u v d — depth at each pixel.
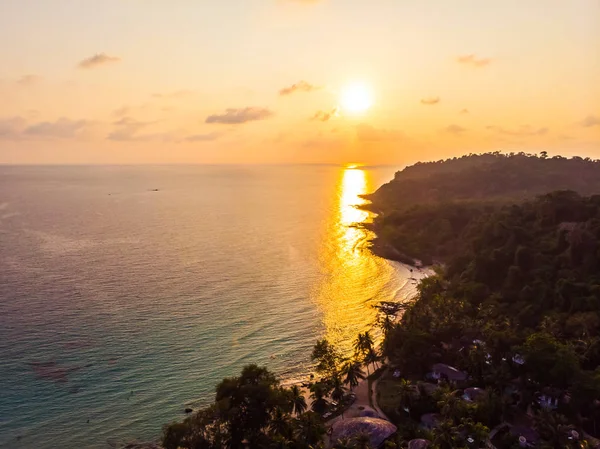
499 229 188.88
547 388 101.19
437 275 185.00
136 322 146.75
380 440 88.75
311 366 124.75
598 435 92.44
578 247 157.88
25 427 98.38
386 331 132.12
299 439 85.88
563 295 139.62
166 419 101.94
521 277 156.62
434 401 99.94
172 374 118.56
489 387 101.50
